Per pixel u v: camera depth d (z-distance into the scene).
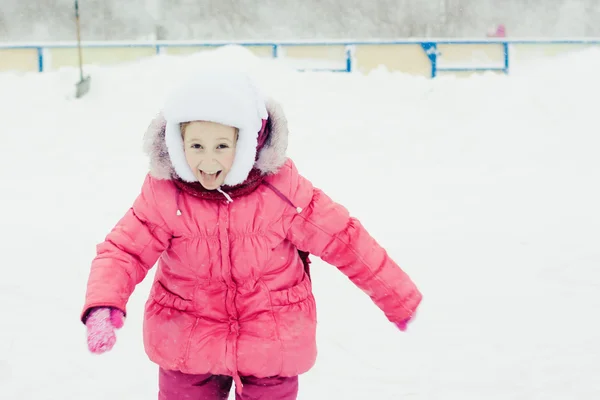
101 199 8.07
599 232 6.50
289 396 2.44
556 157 10.54
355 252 2.38
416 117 11.79
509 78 13.19
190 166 2.24
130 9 33.25
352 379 3.51
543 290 4.89
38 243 6.04
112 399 3.25
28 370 3.52
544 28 33.53
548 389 3.35
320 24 33.78
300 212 2.36
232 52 13.04
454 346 3.92
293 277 2.44
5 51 13.63
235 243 2.33
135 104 11.84
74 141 10.63
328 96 12.20
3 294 4.69
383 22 33.41
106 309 2.13
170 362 2.35
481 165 10.19
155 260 2.37
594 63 13.18
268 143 2.29
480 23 33.41
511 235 6.45
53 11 33.88
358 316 4.39
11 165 9.72
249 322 2.35
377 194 8.47
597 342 3.93
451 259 5.68
